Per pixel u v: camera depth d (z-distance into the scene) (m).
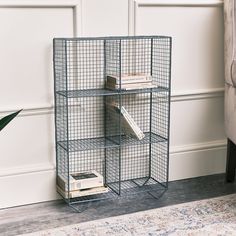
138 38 2.37
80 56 2.37
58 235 2.01
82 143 2.41
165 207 2.32
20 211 2.29
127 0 2.45
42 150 2.38
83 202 2.40
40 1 2.23
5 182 2.31
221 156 2.88
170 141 2.73
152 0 2.50
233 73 2.43
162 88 2.46
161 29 2.57
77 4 2.31
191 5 2.62
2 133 2.27
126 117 2.38
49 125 2.37
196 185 2.67
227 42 2.51
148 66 2.57
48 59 2.30
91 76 2.42
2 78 2.23
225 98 2.59
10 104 2.27
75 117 2.43
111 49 2.45
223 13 2.69
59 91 2.31
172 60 2.64
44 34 2.28
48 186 2.41
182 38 2.65
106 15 2.41
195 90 2.73
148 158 2.67
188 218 2.18
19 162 2.34
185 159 2.77
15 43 2.23
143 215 2.22
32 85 2.30
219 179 2.78
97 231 2.05
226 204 2.36
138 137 2.40
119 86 2.32
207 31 2.71
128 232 2.04
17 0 2.18
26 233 2.04
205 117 2.80
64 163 2.42
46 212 2.28
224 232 2.03
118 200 2.43
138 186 2.63
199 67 2.73
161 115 2.65
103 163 2.55
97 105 2.48
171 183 2.71
